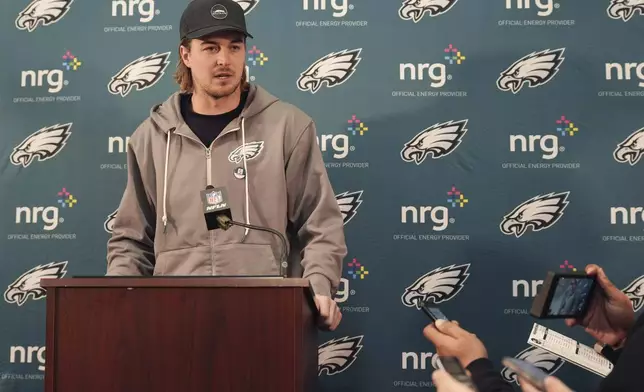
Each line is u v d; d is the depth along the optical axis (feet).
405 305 9.86
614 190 9.89
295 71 10.16
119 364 5.56
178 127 8.25
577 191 9.91
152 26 10.27
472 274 9.86
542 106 10.02
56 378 5.58
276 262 7.93
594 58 10.05
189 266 7.87
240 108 8.45
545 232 9.88
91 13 10.31
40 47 10.31
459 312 9.82
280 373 5.45
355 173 10.03
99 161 10.18
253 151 8.21
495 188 9.96
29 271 10.09
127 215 8.34
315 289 7.39
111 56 10.27
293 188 8.34
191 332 5.55
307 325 5.95
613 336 6.67
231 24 7.97
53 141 10.21
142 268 8.21
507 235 9.89
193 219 7.98
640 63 10.02
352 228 9.96
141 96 10.21
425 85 10.11
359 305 9.88
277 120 8.38
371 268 9.91
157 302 5.60
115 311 5.62
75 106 10.24
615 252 9.82
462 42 10.14
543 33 10.12
